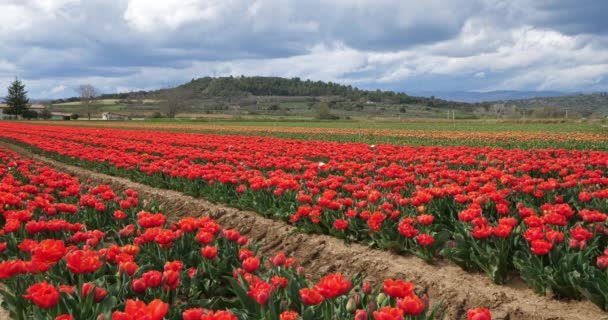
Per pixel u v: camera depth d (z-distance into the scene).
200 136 37.09
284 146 24.25
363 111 189.62
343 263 8.80
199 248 7.20
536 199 10.34
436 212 9.37
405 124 73.81
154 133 42.62
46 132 46.50
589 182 10.77
